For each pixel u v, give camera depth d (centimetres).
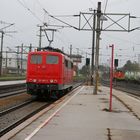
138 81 8456
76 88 5678
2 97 3728
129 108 2522
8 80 8138
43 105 3028
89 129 1560
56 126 1619
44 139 1317
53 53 3488
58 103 2775
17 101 3300
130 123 1778
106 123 1752
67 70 4000
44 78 3478
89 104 2744
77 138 1351
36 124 1666
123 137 1394
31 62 3503
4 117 2214
